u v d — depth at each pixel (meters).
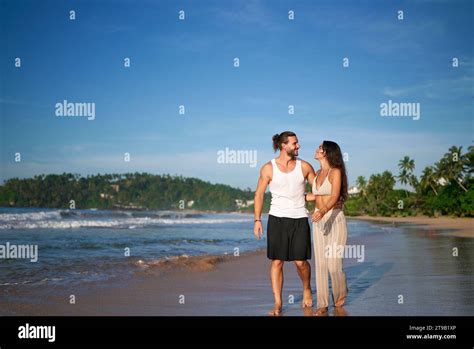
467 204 66.19
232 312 5.63
